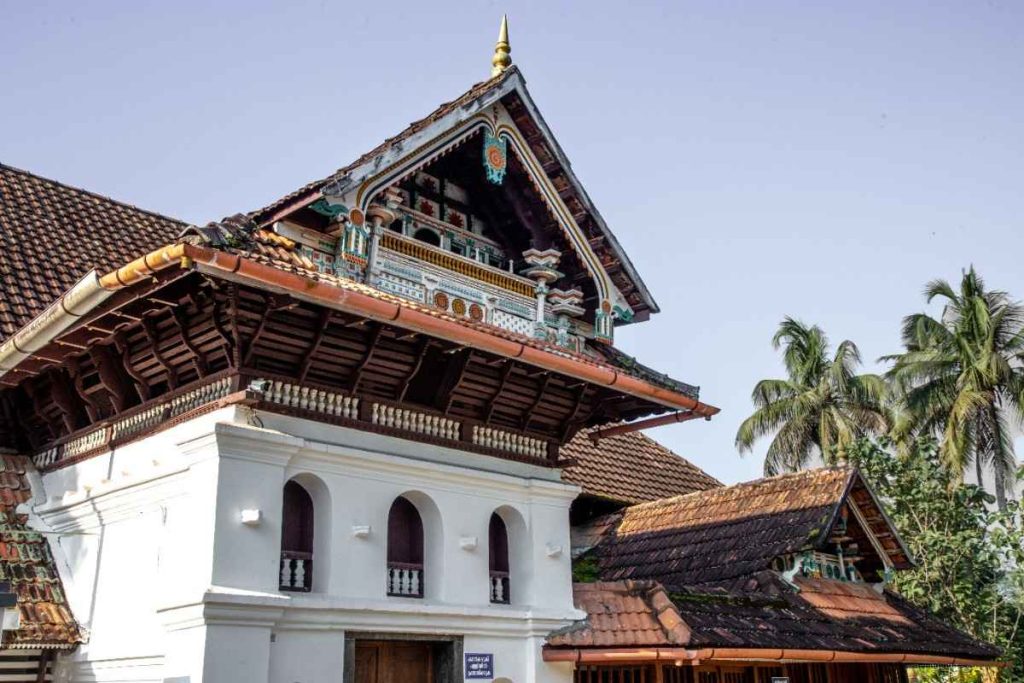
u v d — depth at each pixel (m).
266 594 10.42
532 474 14.13
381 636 11.68
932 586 24.19
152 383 12.23
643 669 13.72
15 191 17.31
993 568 24.59
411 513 12.91
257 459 10.85
